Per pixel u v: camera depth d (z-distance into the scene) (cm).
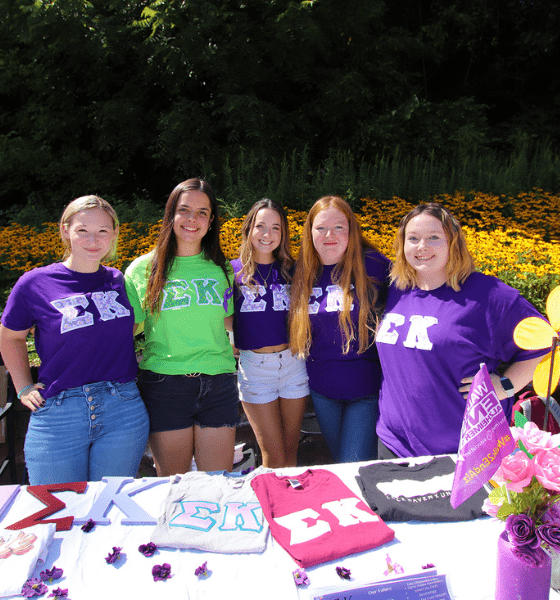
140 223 624
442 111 1036
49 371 212
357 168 963
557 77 1302
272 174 775
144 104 951
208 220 244
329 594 118
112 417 215
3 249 543
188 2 831
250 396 277
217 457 243
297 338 258
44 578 125
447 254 208
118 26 881
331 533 140
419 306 214
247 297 271
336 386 259
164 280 238
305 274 261
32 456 210
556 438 148
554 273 448
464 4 1195
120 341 221
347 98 916
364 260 263
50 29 834
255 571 129
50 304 211
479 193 727
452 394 201
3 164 881
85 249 213
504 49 1347
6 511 155
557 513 117
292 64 934
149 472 354
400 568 128
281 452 285
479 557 134
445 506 153
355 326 252
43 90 906
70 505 158
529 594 112
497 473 125
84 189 919
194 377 237
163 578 126
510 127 1205
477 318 200
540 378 158
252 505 154
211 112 926
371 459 252
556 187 843
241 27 885
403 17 1273
